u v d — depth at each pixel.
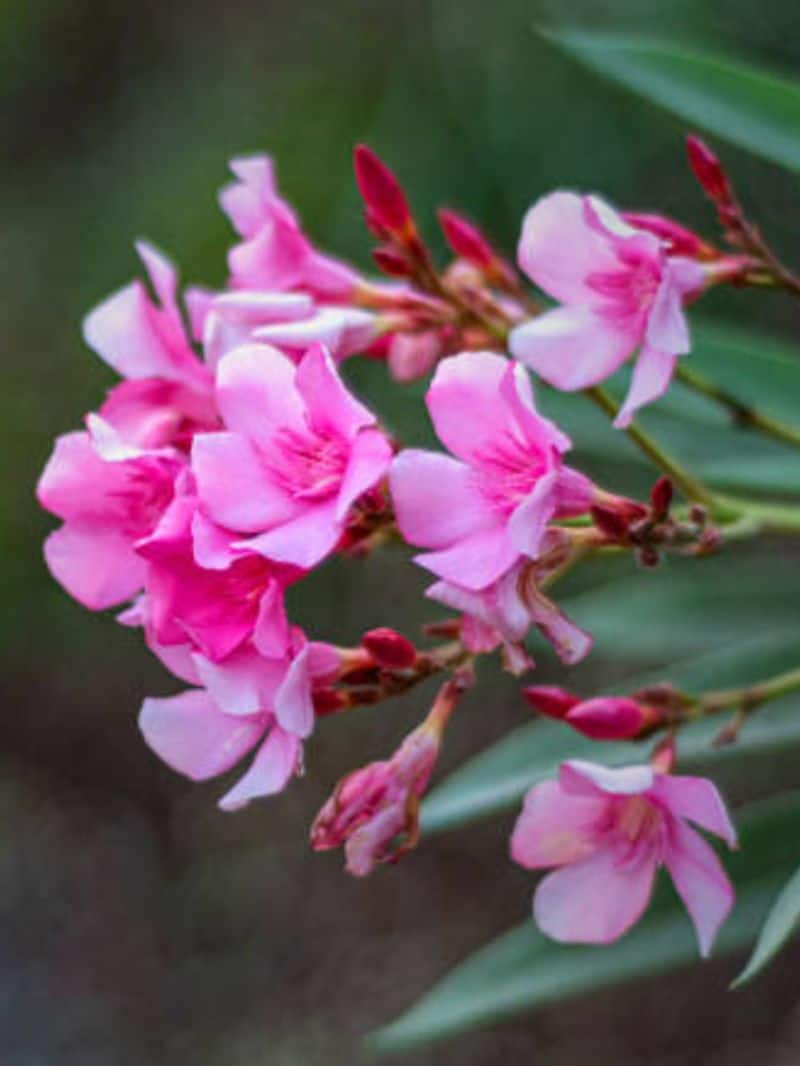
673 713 0.83
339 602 1.50
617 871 0.81
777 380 0.97
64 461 0.82
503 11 1.25
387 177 0.87
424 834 0.89
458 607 0.78
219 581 0.78
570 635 0.78
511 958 0.91
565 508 0.80
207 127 1.38
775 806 0.91
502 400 0.79
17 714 1.98
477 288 0.90
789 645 0.93
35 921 1.92
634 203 1.22
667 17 1.17
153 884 1.91
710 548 0.81
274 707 0.77
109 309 0.85
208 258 1.31
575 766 0.79
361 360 1.15
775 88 0.90
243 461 0.79
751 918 0.90
